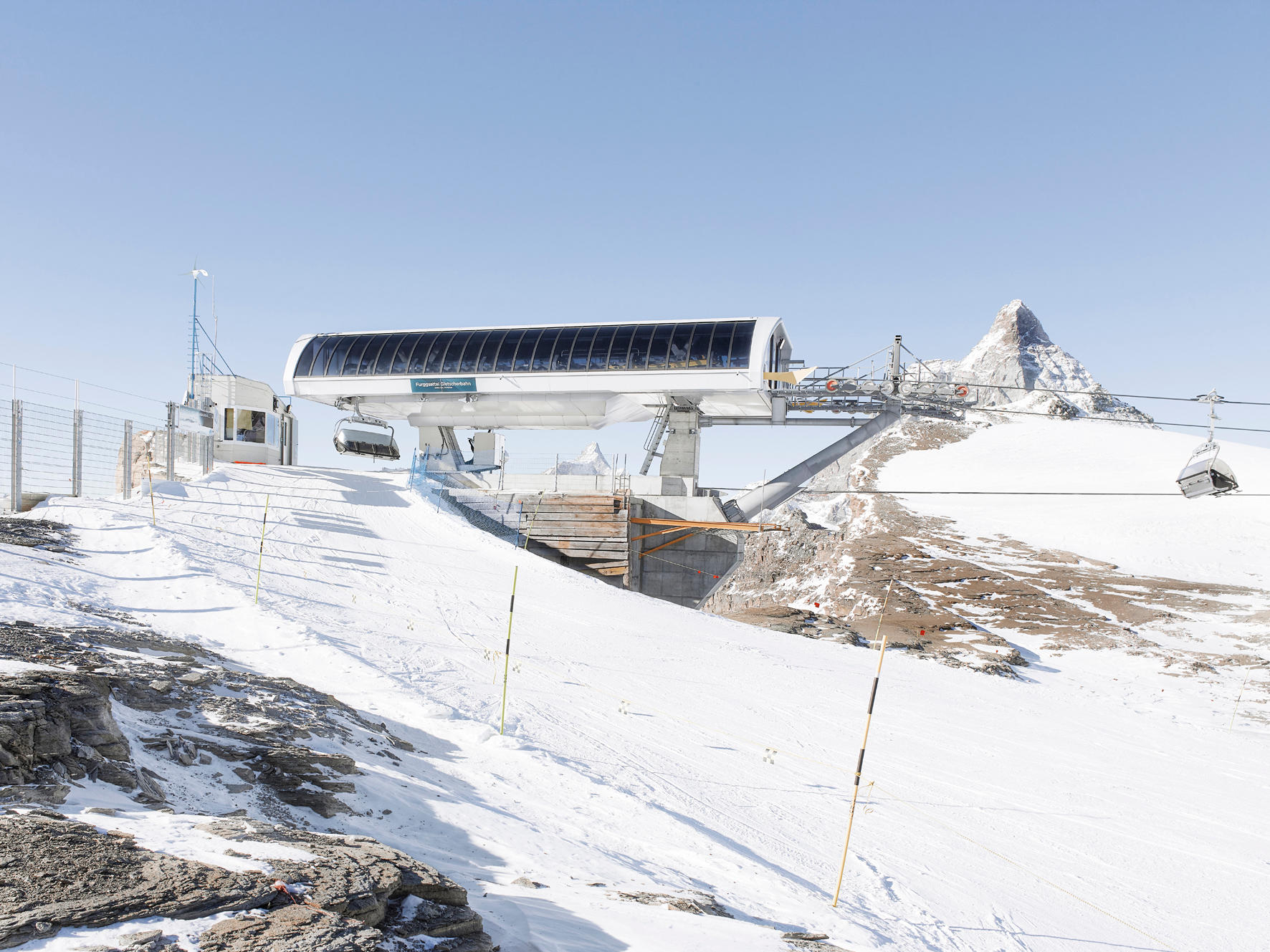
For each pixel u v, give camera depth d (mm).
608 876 9367
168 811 6695
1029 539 102812
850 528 113750
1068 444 170250
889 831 15289
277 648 18516
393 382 51938
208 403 52812
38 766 6805
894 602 73000
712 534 51000
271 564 28172
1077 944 11859
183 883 4730
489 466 56625
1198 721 39188
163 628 18156
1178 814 20250
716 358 48031
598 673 23359
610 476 53031
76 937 3969
